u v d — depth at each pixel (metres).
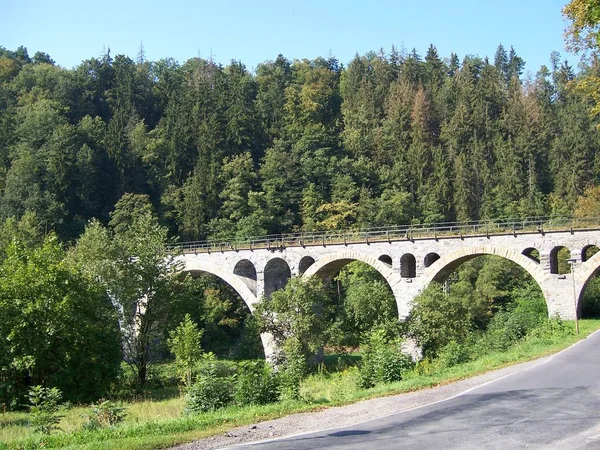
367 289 42.59
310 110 96.00
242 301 69.00
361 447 11.70
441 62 112.38
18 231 62.09
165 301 38.69
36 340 30.28
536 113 88.88
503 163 82.75
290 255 48.78
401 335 36.47
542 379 18.08
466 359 26.52
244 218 73.75
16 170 74.50
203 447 12.70
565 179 78.19
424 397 16.77
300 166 82.00
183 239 75.62
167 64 133.25
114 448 12.80
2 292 30.72
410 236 43.03
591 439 11.49
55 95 96.69
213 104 90.62
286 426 14.43
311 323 39.69
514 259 39.19
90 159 78.12
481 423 13.11
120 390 36.44
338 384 25.89
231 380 20.14
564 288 37.53
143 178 84.19
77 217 75.50
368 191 79.31
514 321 34.53
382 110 101.69
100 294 35.50
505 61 131.88
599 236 36.53
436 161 82.38
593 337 28.53
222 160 81.75
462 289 57.28
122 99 96.88
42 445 14.61
